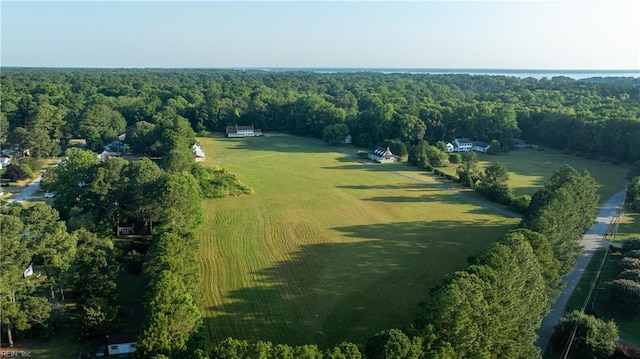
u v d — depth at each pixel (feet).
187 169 364.38
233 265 237.25
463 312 138.10
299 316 188.85
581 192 259.60
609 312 196.95
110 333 170.60
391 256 250.37
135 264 227.81
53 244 169.07
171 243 186.39
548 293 188.44
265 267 235.20
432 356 127.44
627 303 191.83
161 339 140.56
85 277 172.04
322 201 357.20
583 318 172.65
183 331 147.74
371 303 199.72
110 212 253.44
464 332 135.85
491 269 159.02
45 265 171.32
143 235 271.08
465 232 289.12
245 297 203.92
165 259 181.78
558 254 212.02
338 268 234.58
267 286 214.48
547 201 243.40
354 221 310.24
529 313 159.74
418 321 147.84
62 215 262.26
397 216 321.93
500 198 353.51
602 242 273.33
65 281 168.86
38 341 167.63
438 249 260.42
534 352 153.58
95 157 329.31
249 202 350.43
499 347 144.97
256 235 280.92
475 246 264.93
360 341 171.63
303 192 381.81
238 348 124.98
